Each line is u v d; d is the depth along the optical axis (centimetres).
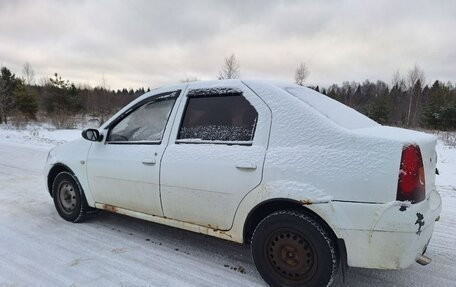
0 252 365
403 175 245
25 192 607
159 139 364
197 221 335
